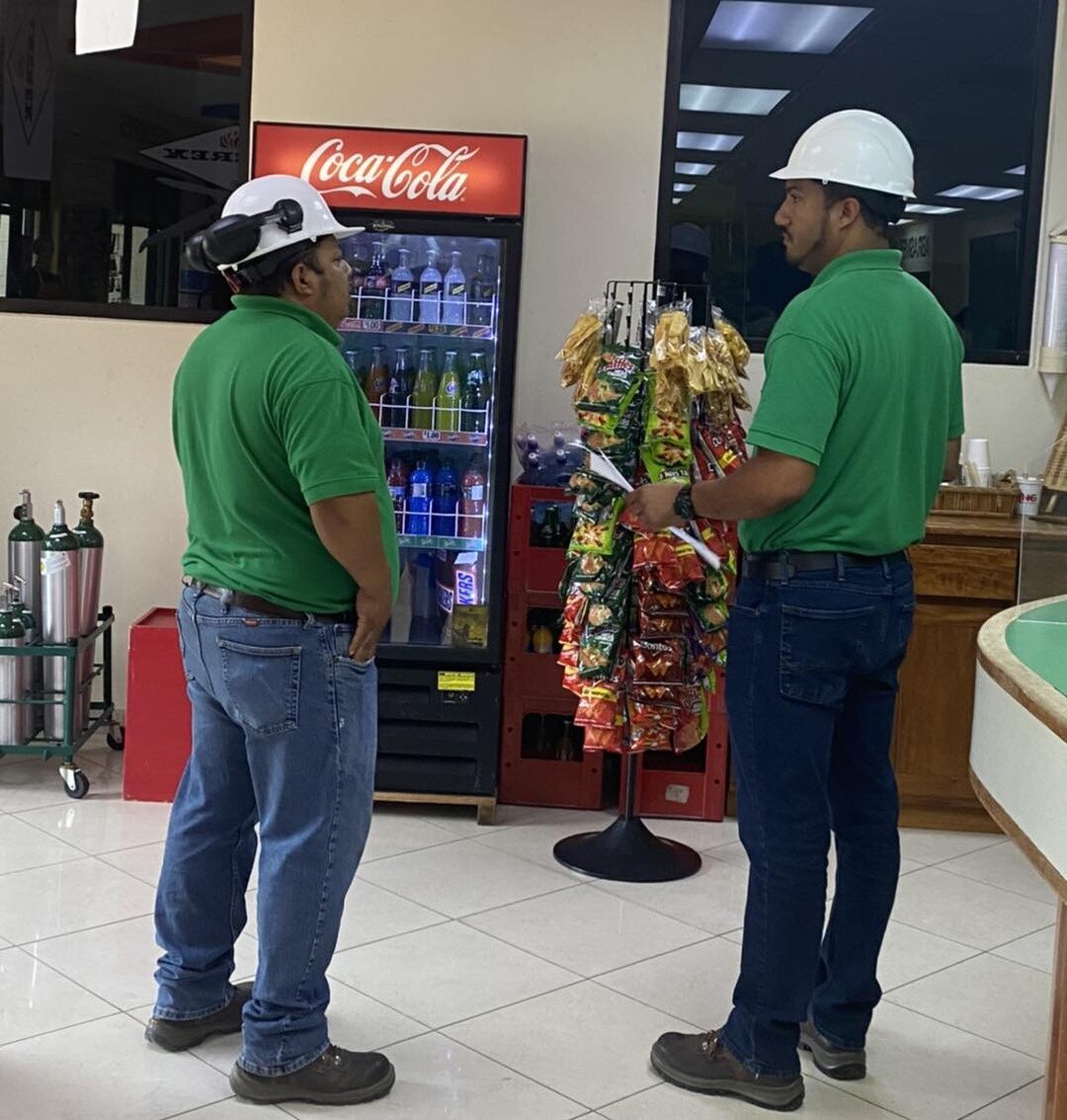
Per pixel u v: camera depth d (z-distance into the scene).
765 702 2.72
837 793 2.94
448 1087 2.77
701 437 3.92
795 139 5.08
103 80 5.06
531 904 3.81
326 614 2.62
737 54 5.05
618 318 4.10
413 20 4.94
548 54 4.95
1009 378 5.16
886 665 2.82
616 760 4.87
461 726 4.52
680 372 3.81
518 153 4.30
